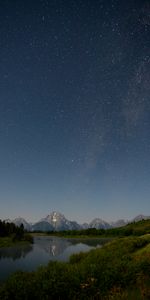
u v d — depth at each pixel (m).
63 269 21.83
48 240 159.75
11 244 103.94
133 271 17.11
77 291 15.72
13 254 68.69
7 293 15.76
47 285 16.08
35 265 47.69
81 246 101.69
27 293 15.55
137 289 13.20
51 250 82.06
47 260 55.00
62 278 17.50
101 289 15.41
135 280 15.62
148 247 31.83
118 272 17.44
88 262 27.53
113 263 22.83
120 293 13.37
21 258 58.97
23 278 18.59
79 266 22.91
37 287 16.17
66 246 102.12
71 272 19.70
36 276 18.98
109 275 17.00
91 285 15.97
